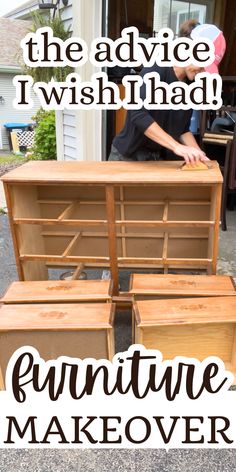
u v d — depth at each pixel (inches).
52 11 160.2
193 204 83.0
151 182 65.3
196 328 60.3
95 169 74.7
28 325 58.1
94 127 135.0
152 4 175.5
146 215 85.7
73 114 142.0
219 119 130.5
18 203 74.0
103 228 87.8
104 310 61.4
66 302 64.7
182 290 66.5
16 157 364.5
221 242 115.9
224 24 181.0
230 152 119.0
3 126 467.5
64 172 72.7
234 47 179.0
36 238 84.4
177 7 179.9
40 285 69.0
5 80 461.7
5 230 131.5
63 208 85.9
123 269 91.5
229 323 59.6
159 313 60.7
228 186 122.2
